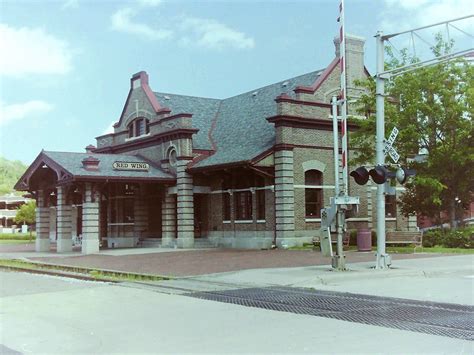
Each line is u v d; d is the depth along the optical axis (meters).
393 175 18.03
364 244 26.27
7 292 15.52
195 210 35.19
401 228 34.53
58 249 33.84
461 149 27.81
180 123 33.78
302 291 14.48
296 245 29.97
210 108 40.25
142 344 8.64
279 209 29.92
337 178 18.33
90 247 31.30
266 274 17.50
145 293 14.59
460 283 15.62
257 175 31.52
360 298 13.05
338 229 18.30
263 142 32.03
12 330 9.93
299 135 30.69
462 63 28.62
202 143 35.41
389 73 19.03
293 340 8.55
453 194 29.47
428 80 27.88
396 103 30.95
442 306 11.70
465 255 23.39
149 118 36.88
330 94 32.16
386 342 8.23
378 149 18.62
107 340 9.00
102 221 40.31
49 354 8.17
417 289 14.44
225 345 8.37
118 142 39.91
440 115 28.06
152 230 37.19
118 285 16.73
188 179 33.56
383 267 18.39
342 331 9.14
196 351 8.05
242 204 32.50
